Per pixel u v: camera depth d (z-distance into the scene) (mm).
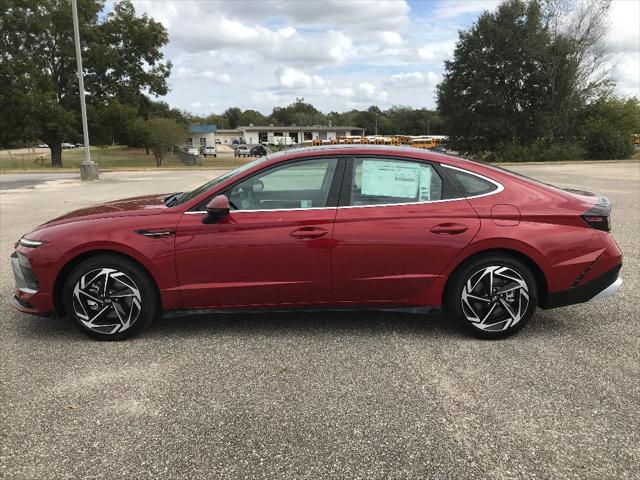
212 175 26047
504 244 3996
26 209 12391
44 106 36469
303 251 4008
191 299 4094
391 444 2812
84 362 3836
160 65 43656
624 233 8312
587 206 4152
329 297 4121
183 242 4012
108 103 39781
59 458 2713
